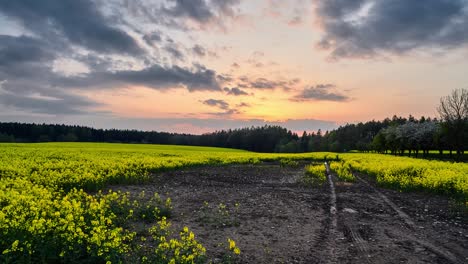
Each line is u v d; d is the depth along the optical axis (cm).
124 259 596
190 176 2184
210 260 680
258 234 876
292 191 1631
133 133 14988
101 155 3528
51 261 571
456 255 757
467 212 1188
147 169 2286
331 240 841
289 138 16188
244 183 1948
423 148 6091
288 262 690
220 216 1052
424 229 975
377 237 878
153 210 1023
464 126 4378
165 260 604
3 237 593
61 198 1150
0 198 909
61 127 13175
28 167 1961
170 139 15288
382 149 8150
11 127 12312
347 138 14138
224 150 8431
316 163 3709
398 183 1822
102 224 720
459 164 3077
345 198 1451
